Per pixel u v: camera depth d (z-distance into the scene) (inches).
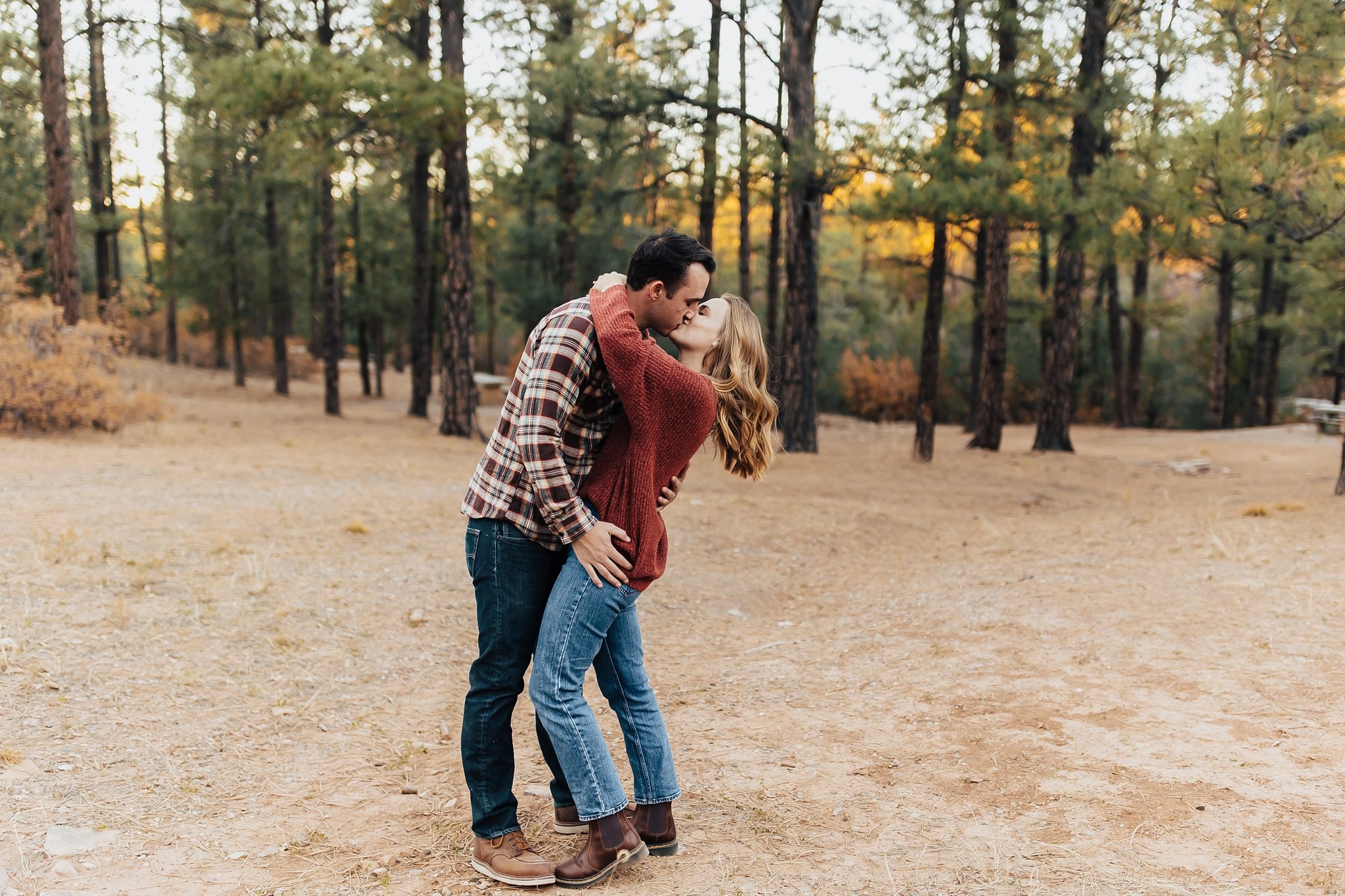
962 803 115.4
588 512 94.4
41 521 247.1
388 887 96.8
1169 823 106.9
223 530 257.3
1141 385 1455.5
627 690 105.0
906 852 102.9
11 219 900.6
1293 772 119.0
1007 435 1069.8
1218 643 173.3
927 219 580.4
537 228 1075.9
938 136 599.5
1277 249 600.4
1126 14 624.7
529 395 91.8
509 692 100.2
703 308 105.3
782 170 614.9
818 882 96.7
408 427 789.2
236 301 1151.6
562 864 98.0
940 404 1423.5
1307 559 233.1
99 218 959.0
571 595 96.8
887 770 127.1
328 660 171.2
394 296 1250.6
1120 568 241.3
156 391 936.9
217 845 104.6
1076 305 768.3
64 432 476.7
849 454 718.5
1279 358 1408.7
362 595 210.2
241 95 514.3
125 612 175.9
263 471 396.8
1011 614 203.9
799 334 686.5
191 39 688.4
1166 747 129.0
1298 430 965.2
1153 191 373.1
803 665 182.1
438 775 129.0
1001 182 581.3
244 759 129.3
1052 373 777.6
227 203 1108.5
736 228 1510.8
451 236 674.2
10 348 469.4
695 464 542.9
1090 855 100.3
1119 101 623.8
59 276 536.4
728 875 99.0
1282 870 95.6
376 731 144.4
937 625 202.8
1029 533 327.3
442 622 200.8
